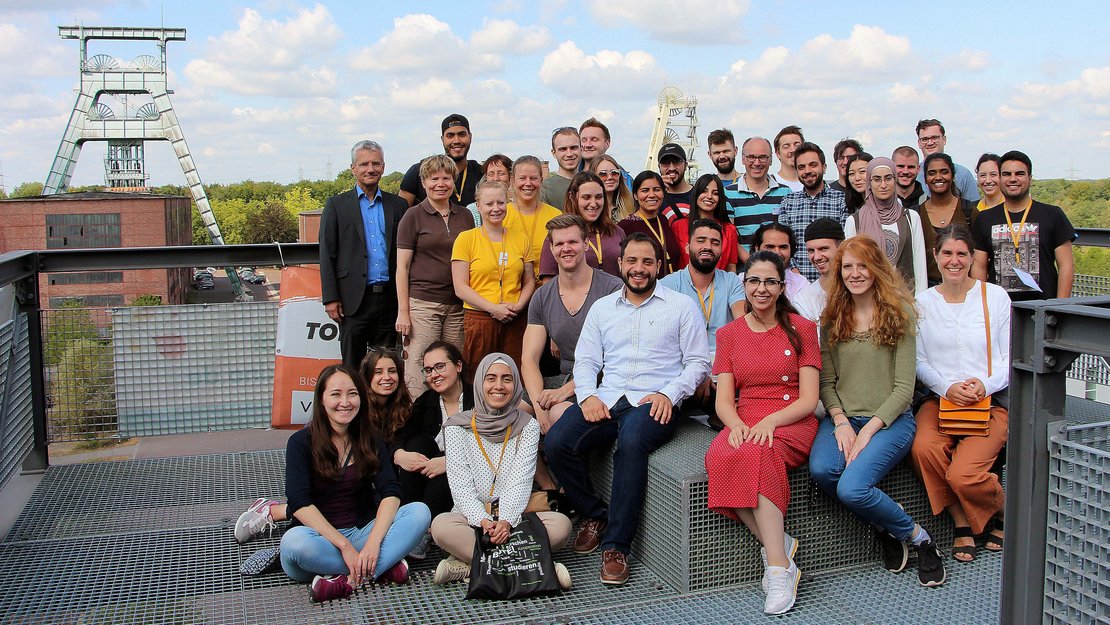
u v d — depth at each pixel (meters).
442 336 4.62
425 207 4.51
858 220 4.29
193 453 4.69
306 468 3.10
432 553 3.39
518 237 4.36
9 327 3.96
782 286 3.25
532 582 2.94
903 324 3.19
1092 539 1.77
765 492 2.90
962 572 3.14
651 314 3.47
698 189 4.43
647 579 3.12
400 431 3.60
